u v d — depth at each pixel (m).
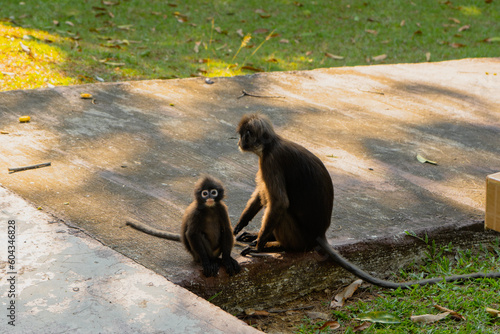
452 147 10.30
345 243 6.87
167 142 9.80
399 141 10.47
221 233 6.12
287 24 19.58
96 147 9.38
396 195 8.32
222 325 5.00
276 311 6.46
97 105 11.34
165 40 17.28
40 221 6.69
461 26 20.45
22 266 5.71
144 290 5.45
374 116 11.74
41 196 7.55
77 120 10.48
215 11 20.23
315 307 6.55
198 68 15.12
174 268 6.09
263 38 18.38
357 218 7.55
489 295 6.38
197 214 5.86
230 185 8.35
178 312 5.15
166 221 7.12
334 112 11.86
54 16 17.92
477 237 7.72
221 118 11.15
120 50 15.88
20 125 10.02
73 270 5.70
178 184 8.23
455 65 15.85
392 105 12.47
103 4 19.59
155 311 5.14
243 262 6.31
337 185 8.52
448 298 6.30
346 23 20.09
